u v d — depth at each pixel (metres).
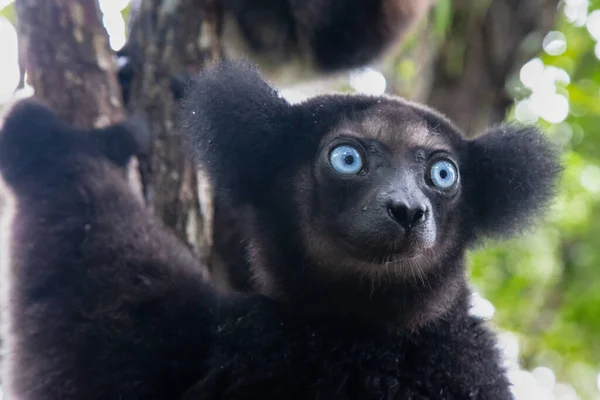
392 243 0.61
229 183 0.66
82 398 0.63
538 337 1.09
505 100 0.90
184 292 0.65
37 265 0.65
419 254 0.63
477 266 1.05
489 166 0.67
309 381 0.63
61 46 0.68
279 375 0.63
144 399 0.63
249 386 0.62
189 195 0.70
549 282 1.08
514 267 1.06
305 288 0.65
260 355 0.63
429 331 0.65
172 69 0.71
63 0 0.68
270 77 0.94
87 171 0.67
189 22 0.72
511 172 0.67
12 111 0.68
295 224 0.65
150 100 0.71
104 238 0.66
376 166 0.63
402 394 0.63
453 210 0.65
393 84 0.92
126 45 0.78
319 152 0.64
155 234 0.67
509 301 1.07
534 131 0.67
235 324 0.64
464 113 0.89
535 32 0.89
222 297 0.66
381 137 0.63
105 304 0.64
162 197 0.70
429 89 0.90
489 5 0.89
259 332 0.64
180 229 0.70
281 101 0.66
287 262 0.65
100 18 0.69
